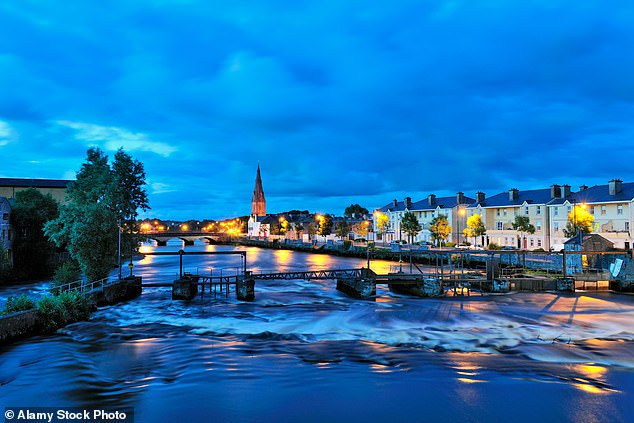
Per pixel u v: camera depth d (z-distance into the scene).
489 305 41.00
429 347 26.61
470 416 16.25
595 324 32.91
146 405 17.23
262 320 34.81
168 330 31.31
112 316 36.06
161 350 25.75
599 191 78.25
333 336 29.56
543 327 31.94
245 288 44.38
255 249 159.50
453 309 39.16
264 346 26.78
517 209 91.94
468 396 18.14
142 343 27.47
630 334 29.78
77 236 43.19
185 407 17.00
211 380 20.09
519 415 16.36
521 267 60.09
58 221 47.34
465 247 92.62
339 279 50.47
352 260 97.69
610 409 16.91
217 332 30.80
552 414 16.45
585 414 16.47
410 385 19.39
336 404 17.30
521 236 88.38
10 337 27.23
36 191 71.25
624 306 40.06
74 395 18.39
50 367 22.27
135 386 19.44
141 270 77.44
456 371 21.53
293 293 49.44
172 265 89.75
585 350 25.73
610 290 48.88
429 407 17.05
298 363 22.94
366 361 23.42
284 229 198.50
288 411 16.64
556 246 71.12
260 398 17.91
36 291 50.28
